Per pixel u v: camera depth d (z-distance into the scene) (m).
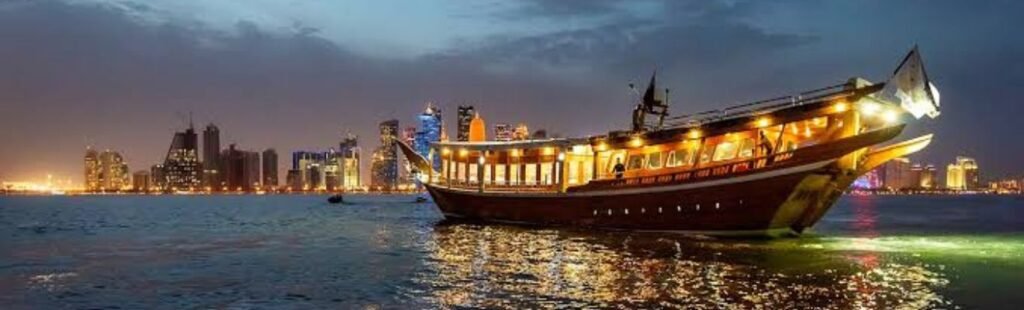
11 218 105.38
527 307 25.98
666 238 47.59
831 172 42.53
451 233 56.66
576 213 55.06
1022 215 107.50
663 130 50.16
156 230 73.44
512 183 61.25
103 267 39.50
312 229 72.00
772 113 44.50
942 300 26.66
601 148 54.47
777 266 34.78
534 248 44.09
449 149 67.38
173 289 31.55
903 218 95.31
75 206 180.50
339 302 28.02
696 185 47.12
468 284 31.31
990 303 26.17
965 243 47.50
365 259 41.72
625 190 51.09
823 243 45.12
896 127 39.84
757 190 44.56
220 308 27.30
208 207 164.75
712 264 35.56
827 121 42.94
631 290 28.86
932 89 40.56
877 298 26.95
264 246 52.34
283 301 28.45
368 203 188.38
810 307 25.36
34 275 36.41
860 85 41.47
